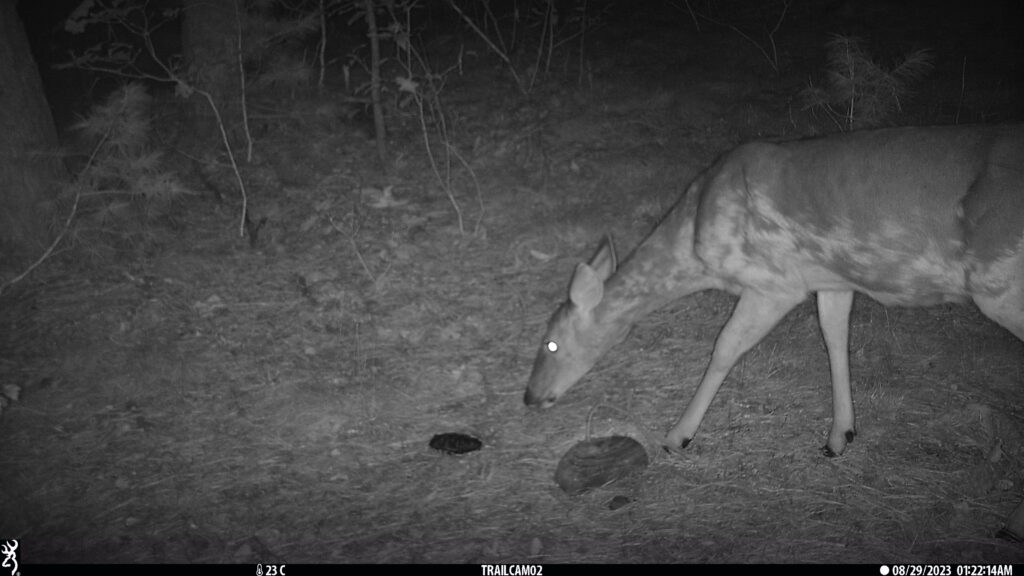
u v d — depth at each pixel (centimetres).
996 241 370
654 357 485
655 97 720
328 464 438
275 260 558
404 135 675
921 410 443
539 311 516
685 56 852
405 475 431
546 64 787
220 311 521
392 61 812
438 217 590
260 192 617
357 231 577
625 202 592
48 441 450
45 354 495
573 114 699
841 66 608
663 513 410
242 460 440
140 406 467
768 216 407
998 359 466
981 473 411
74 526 412
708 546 395
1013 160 368
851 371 466
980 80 729
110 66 770
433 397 469
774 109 692
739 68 806
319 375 481
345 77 692
